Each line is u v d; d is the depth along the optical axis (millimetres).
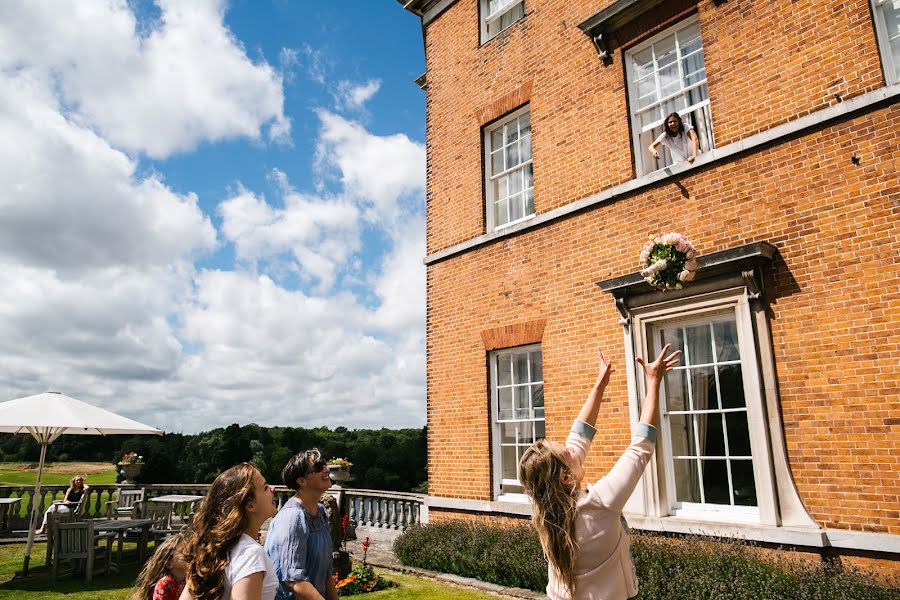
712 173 7379
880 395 5730
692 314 7215
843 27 6547
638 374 7660
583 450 2900
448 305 10734
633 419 7633
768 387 6418
